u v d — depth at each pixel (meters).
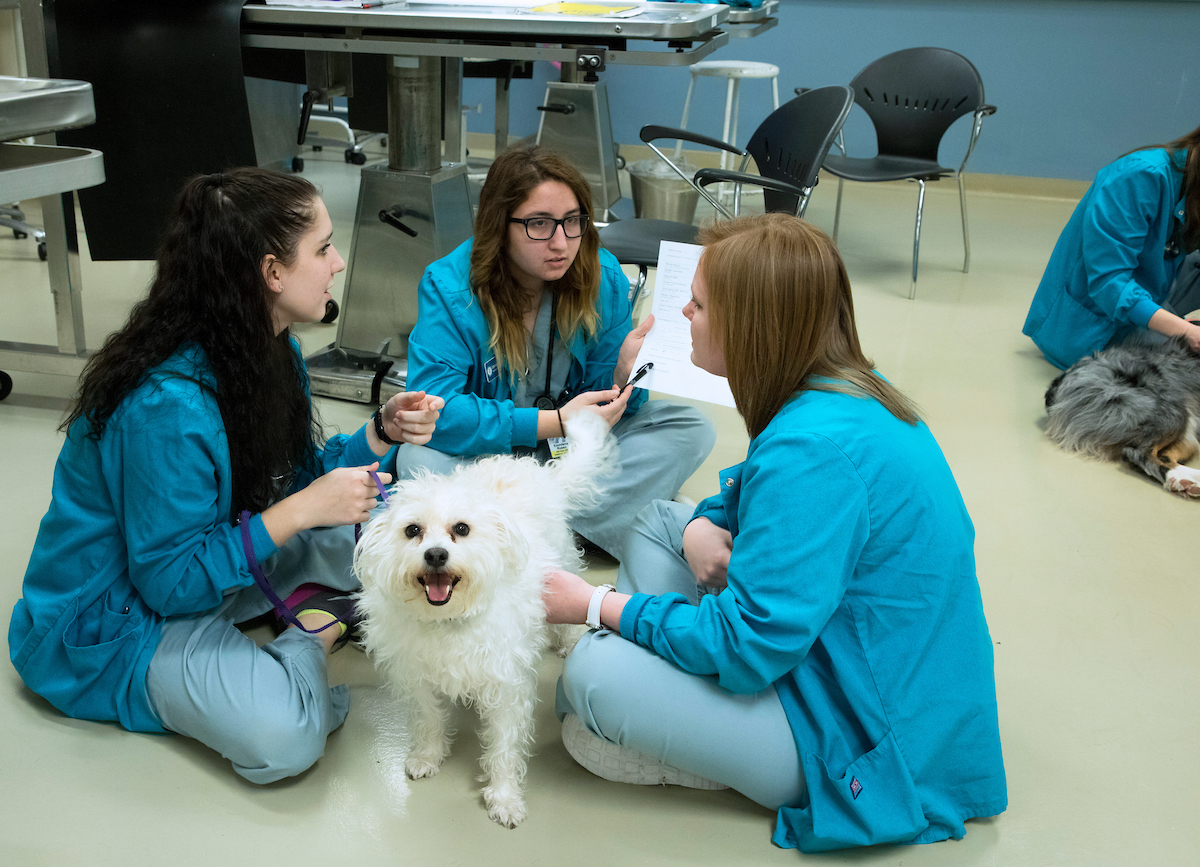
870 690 1.23
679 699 1.28
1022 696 1.71
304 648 1.50
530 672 1.45
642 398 2.12
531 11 2.35
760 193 5.41
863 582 1.21
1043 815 1.44
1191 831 1.42
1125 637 1.89
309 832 1.36
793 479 1.16
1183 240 2.85
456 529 1.24
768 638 1.17
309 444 1.69
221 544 1.39
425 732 1.47
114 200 2.40
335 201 4.80
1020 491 2.47
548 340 1.96
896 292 4.00
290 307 1.43
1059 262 3.13
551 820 1.41
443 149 3.51
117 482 1.37
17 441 2.49
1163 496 2.47
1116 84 5.30
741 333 1.23
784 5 5.61
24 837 1.32
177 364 1.35
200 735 1.44
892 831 1.25
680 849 1.36
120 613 1.45
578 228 1.80
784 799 1.34
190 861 1.30
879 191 5.81
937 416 2.88
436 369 1.88
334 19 2.25
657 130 3.13
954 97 4.04
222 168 2.39
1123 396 2.57
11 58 4.35
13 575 1.91
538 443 1.98
